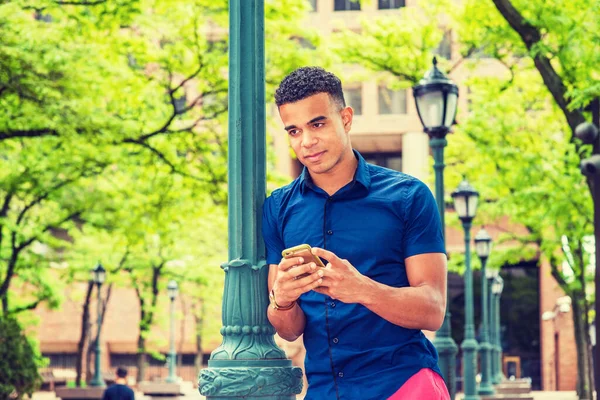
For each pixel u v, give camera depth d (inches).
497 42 529.0
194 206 768.9
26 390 589.3
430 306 112.2
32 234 885.8
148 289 1528.1
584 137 360.2
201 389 142.1
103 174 799.7
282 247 127.6
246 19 156.1
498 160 816.3
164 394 1325.0
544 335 2133.4
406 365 115.5
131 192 817.5
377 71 680.4
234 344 144.4
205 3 650.8
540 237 1106.7
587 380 1067.9
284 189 127.6
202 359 2337.6
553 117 789.9
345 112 117.8
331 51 669.3
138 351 1520.7
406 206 117.1
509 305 2193.7
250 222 148.6
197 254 1553.9
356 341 116.2
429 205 117.9
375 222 117.2
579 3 456.1
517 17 440.8
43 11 591.5
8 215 986.7
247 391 138.6
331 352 116.9
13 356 582.2
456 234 2057.1
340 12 2050.9
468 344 653.9
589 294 1151.6
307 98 112.9
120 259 1409.9
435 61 408.5
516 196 745.6
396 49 650.8
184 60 681.0
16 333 590.6
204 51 671.8
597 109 427.5
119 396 627.5
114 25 593.9
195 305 2032.5
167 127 685.3
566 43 437.1
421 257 116.2
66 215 873.5
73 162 714.8
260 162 151.8
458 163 989.8
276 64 666.2
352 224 117.9
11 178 760.3
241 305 145.5
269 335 146.7
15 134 614.9
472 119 816.3
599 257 350.3
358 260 117.0
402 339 116.3
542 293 2139.5
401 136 2174.0
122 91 679.7
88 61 594.9
